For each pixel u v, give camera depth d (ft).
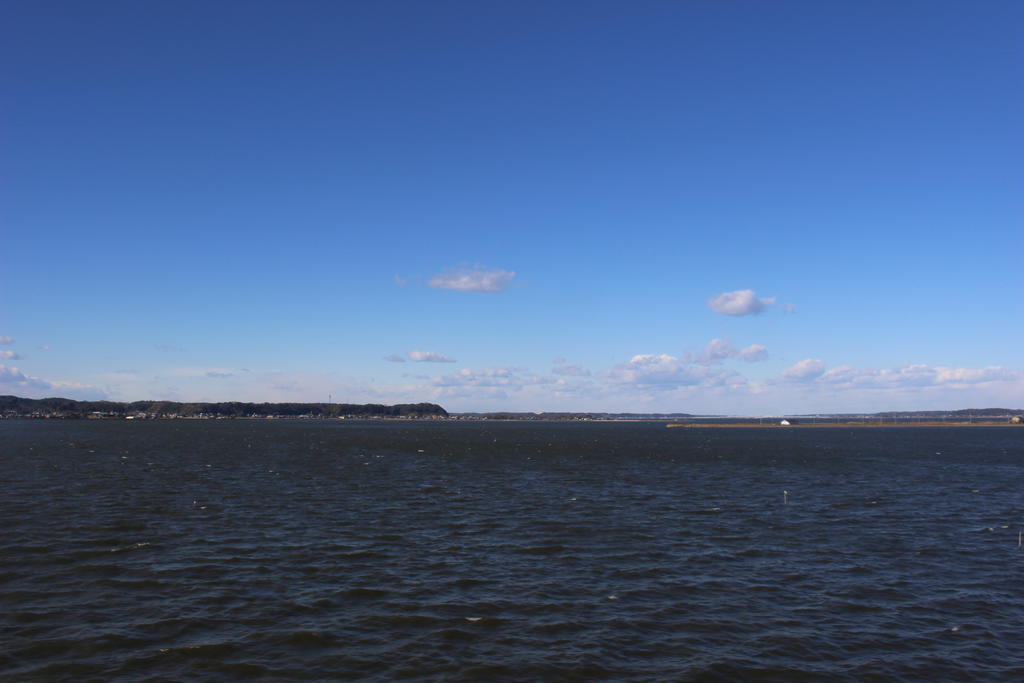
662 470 288.30
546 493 204.44
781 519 160.45
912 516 165.68
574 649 78.89
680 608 93.86
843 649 79.77
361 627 84.94
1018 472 289.74
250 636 81.25
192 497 185.37
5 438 551.18
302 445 470.39
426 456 368.68
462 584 103.60
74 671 70.64
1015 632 85.56
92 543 125.70
